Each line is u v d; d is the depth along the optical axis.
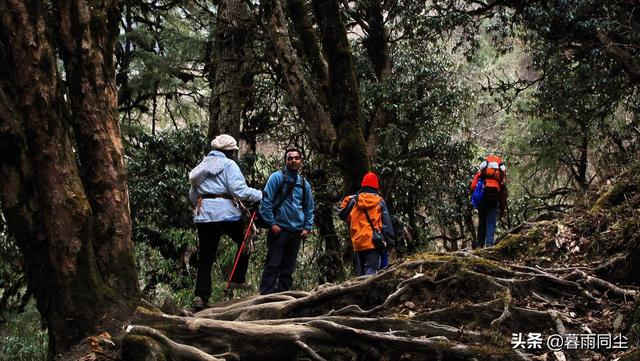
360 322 5.91
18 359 12.65
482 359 5.47
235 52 16.59
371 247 7.99
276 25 13.15
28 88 6.30
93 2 6.74
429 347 5.58
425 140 16.56
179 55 20.28
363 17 17.20
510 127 22.00
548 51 16.30
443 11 17.28
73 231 6.38
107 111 6.82
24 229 6.39
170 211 14.74
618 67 15.83
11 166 6.36
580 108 16.91
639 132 15.98
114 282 6.57
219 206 6.94
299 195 7.65
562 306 6.25
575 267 6.80
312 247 17.41
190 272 14.16
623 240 6.91
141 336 5.70
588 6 14.77
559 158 19.75
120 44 19.89
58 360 6.02
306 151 18.91
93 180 6.71
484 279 6.27
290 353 5.75
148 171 15.01
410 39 17.55
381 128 16.16
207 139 15.38
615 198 7.70
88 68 6.70
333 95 12.04
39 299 6.47
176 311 6.47
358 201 8.13
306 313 6.60
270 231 7.62
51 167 6.37
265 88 17.53
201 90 22.50
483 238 9.88
